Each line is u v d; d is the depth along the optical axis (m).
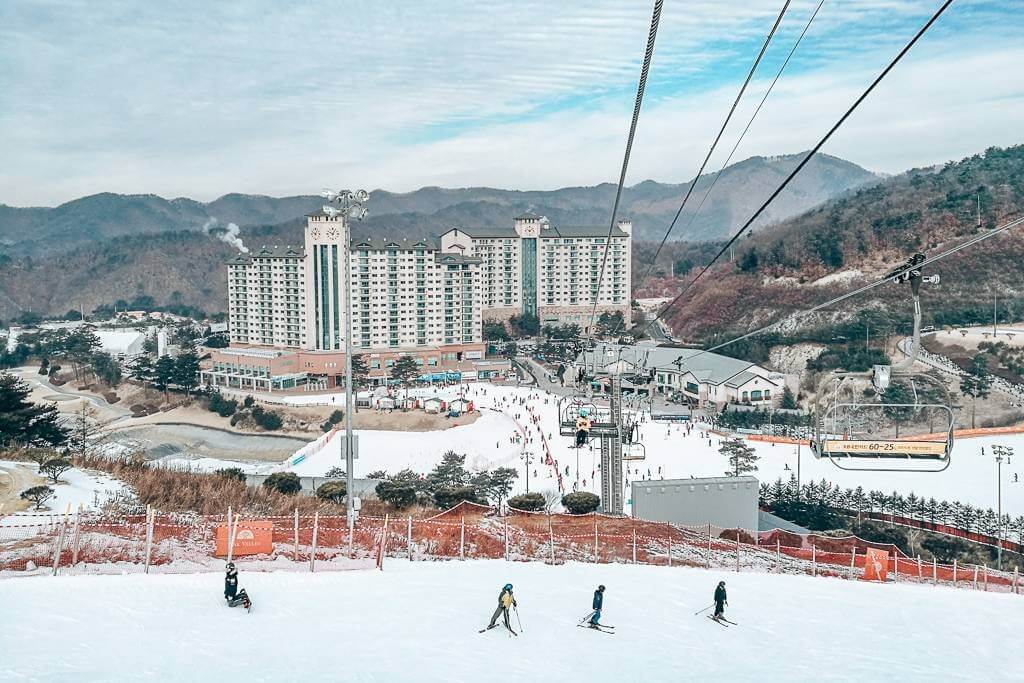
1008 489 99.12
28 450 57.41
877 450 27.70
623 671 25.58
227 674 22.67
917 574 54.28
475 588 35.41
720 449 115.94
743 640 30.64
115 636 25.16
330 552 39.06
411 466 120.69
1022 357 164.62
